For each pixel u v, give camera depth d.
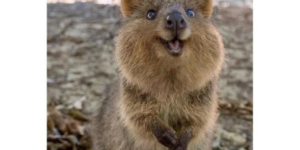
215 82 1.12
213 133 1.24
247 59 1.56
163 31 1.04
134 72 1.08
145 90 1.09
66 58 1.55
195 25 1.06
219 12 1.79
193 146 1.13
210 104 1.11
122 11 1.11
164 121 1.10
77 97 1.41
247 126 1.35
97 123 1.22
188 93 1.10
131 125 1.11
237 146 1.31
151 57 1.06
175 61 1.05
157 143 1.11
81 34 1.63
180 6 1.06
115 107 1.16
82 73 1.50
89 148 1.29
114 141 1.16
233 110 1.40
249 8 1.82
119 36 1.09
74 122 1.34
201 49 1.06
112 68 1.51
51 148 1.29
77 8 1.78
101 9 1.78
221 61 1.09
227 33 1.66
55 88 1.44
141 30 1.06
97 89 1.45
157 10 1.07
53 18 1.70
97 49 1.57
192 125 1.11
